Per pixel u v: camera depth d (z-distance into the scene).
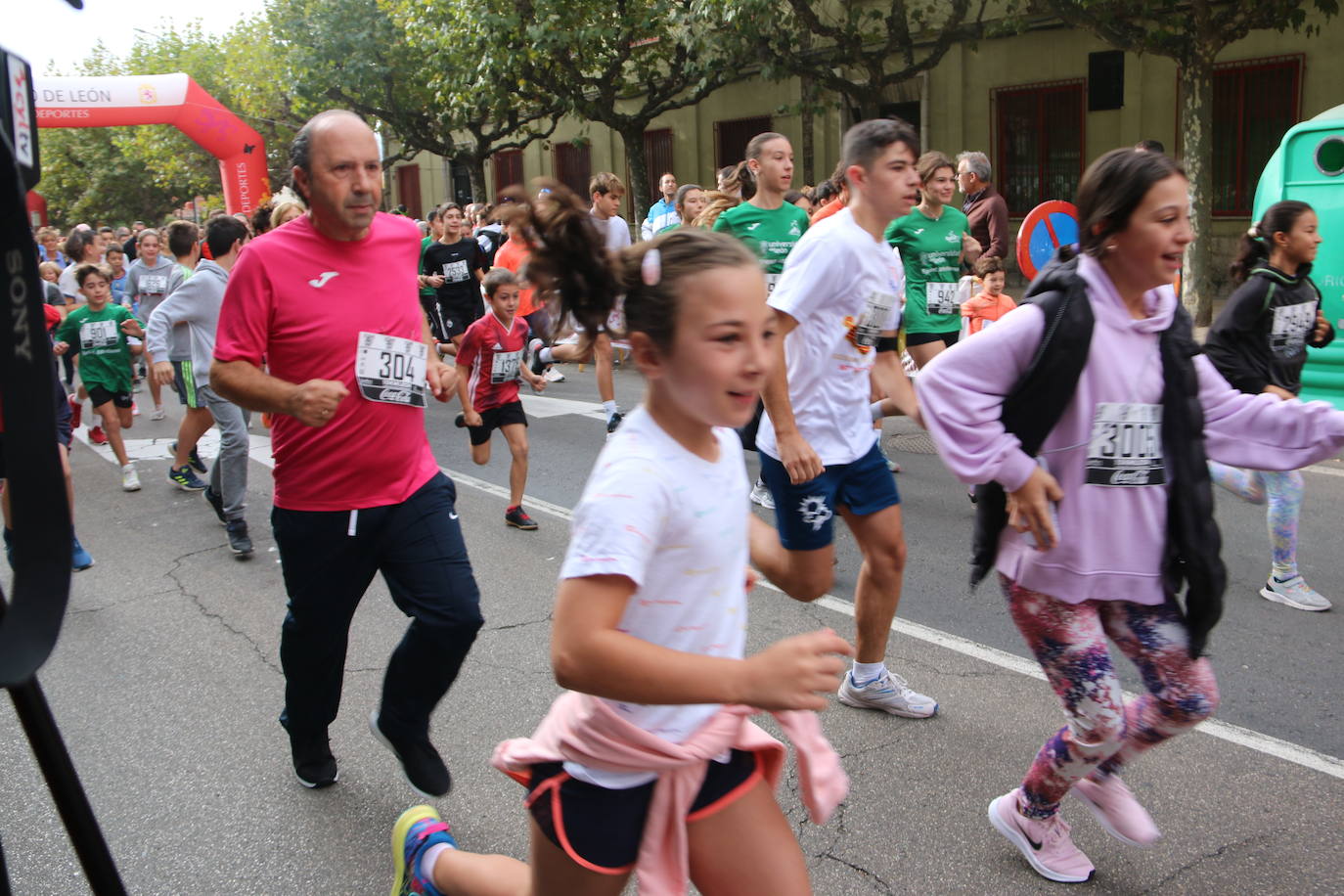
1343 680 4.14
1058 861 2.96
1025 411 2.63
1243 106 15.66
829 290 3.57
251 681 4.50
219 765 3.78
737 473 1.93
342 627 3.36
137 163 41.16
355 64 23.61
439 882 2.43
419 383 3.24
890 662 4.42
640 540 1.74
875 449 3.78
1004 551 2.83
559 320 1.93
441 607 3.14
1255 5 11.80
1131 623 2.75
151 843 3.30
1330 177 7.67
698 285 1.75
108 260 14.03
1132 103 16.56
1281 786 3.40
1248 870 2.98
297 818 3.41
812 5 18.80
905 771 3.55
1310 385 7.97
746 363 1.77
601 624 1.72
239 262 3.11
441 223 11.62
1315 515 6.20
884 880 2.98
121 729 4.09
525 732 3.92
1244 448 2.77
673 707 1.90
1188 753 3.62
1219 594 2.63
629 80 21.80
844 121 19.73
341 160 3.07
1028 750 3.67
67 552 1.24
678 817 1.88
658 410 1.86
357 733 3.97
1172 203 2.49
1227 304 4.85
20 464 1.22
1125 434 2.61
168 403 12.30
